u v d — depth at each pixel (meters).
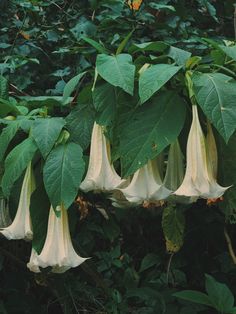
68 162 1.52
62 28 2.80
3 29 2.79
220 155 1.64
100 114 1.58
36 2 2.81
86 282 2.45
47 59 2.78
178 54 1.63
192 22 3.06
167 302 2.36
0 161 1.69
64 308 2.36
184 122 1.60
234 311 2.05
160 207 2.42
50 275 2.33
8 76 2.65
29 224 1.63
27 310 2.48
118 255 2.42
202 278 2.54
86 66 2.55
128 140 1.52
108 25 2.67
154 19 2.74
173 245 2.15
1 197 1.74
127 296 2.36
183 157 1.64
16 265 2.48
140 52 2.13
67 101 1.88
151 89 1.46
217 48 1.68
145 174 1.55
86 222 2.38
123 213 2.36
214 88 1.46
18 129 1.69
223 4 3.16
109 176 1.57
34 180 1.67
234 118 1.43
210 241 2.55
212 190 1.50
